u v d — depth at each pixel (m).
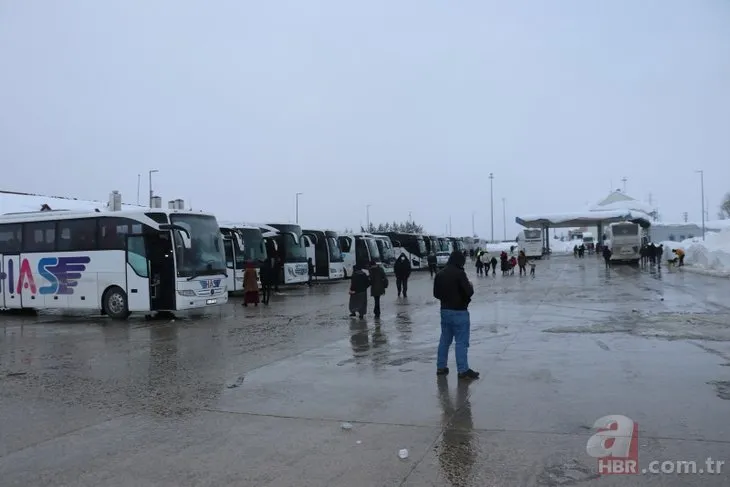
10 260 19.48
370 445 5.72
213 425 6.54
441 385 8.05
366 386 8.16
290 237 30.03
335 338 12.69
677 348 10.16
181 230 17.09
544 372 8.59
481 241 84.69
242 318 17.30
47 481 5.05
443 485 4.75
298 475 5.03
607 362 9.13
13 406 7.59
